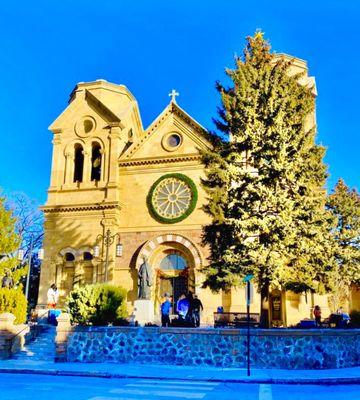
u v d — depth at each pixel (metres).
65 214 34.22
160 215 32.47
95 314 20.23
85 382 14.25
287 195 20.67
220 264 20.66
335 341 18.25
